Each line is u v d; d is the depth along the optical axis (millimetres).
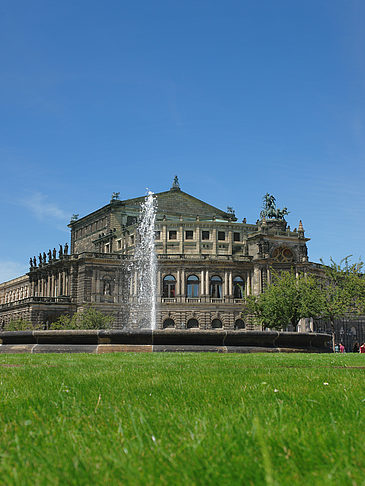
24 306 127812
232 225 134500
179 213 150500
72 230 169250
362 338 142125
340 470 5750
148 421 8789
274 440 7098
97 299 123875
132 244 132250
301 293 97062
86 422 8930
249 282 128250
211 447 6781
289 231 130500
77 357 29484
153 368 21172
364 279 101125
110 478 5688
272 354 33969
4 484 5480
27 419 9219
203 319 124625
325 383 14547
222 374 18266
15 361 26281
